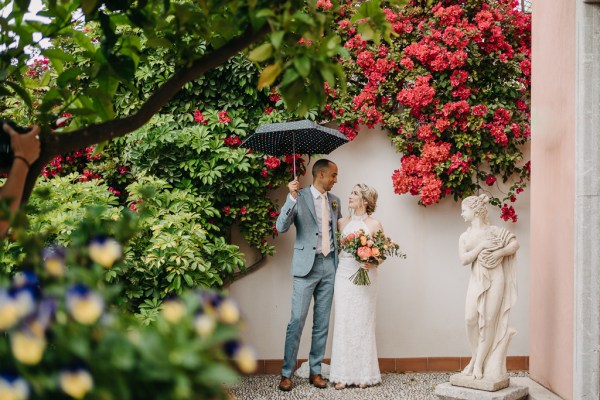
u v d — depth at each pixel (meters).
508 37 6.39
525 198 6.48
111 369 1.14
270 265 6.51
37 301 1.21
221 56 2.07
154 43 2.26
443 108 6.12
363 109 6.24
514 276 4.84
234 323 1.32
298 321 5.74
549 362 4.81
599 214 4.14
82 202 5.13
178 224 5.23
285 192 6.46
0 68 2.28
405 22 6.32
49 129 2.31
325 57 1.82
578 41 4.18
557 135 4.67
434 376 6.26
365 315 5.77
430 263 6.54
